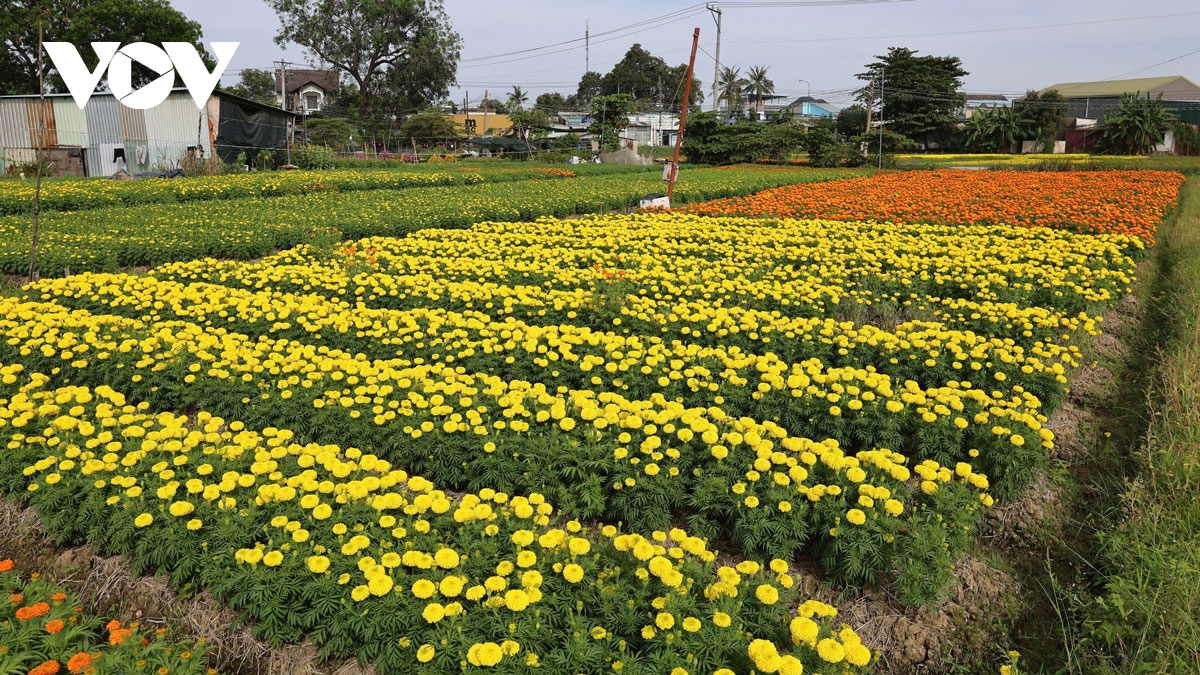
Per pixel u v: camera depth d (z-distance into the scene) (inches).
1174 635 165.2
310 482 199.6
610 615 163.3
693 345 317.7
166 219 678.5
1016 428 243.3
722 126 2208.4
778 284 426.3
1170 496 217.6
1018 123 2600.9
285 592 168.9
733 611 162.2
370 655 159.0
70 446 216.4
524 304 394.6
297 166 1620.3
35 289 414.6
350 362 290.8
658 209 823.1
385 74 2787.9
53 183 959.0
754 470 214.4
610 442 229.9
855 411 262.2
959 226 666.8
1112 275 451.5
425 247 567.2
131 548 193.3
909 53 2802.7
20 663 150.6
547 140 2694.4
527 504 189.8
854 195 917.8
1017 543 223.1
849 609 190.9
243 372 295.3
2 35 1656.0
